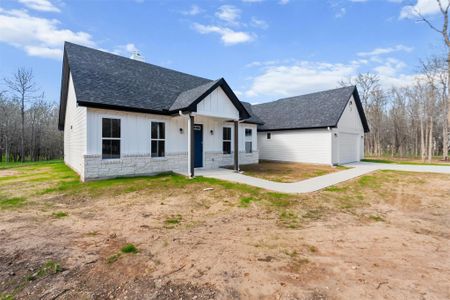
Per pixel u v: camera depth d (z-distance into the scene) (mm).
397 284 2875
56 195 7406
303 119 18172
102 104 9250
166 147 11758
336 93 18703
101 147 9641
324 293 2678
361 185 9531
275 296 2621
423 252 3832
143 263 3355
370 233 4695
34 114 31172
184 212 5980
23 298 2570
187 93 12109
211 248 3895
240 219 5496
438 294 2678
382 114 36156
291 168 14609
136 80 12094
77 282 2875
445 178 11039
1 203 6535
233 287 2787
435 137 33500
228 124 14859
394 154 35094
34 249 3771
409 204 7031
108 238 4273
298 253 3744
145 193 7785
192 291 2703
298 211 6156
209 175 10938
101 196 7391
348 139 18906
